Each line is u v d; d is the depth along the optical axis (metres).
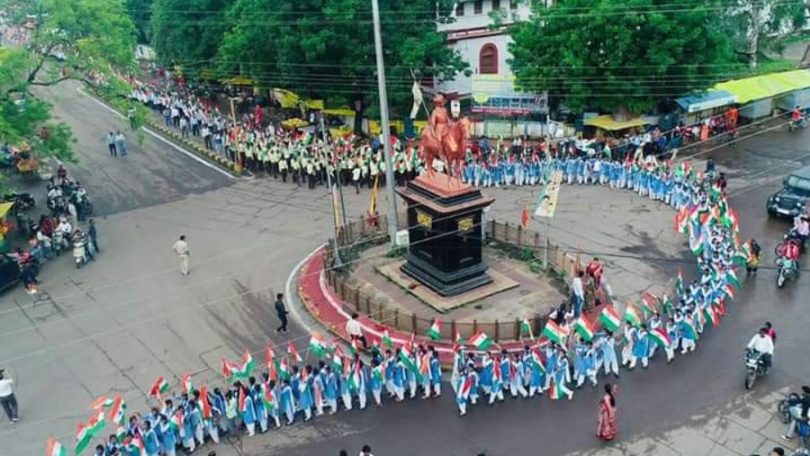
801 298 30.47
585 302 29.36
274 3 50.25
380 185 45.12
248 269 35.06
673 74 47.78
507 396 25.19
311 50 48.72
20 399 26.05
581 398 24.91
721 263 30.00
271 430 24.09
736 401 24.25
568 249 35.31
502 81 52.75
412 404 25.08
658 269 33.25
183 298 32.62
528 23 51.25
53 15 38.22
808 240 35.47
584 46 47.50
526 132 52.91
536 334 27.52
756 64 62.00
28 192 46.50
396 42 49.88
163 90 65.81
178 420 22.69
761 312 29.48
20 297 33.66
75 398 25.95
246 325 30.20
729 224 34.25
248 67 55.69
